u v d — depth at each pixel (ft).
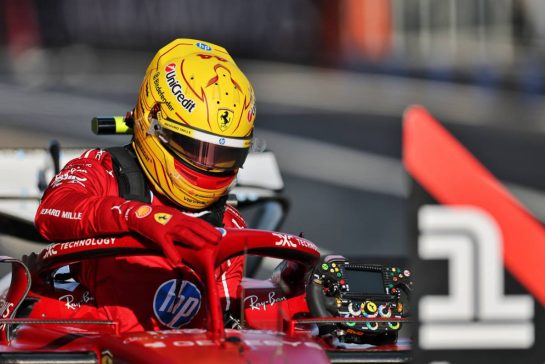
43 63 304.09
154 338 35.50
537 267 25.46
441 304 25.73
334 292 41.93
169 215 35.58
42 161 72.49
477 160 25.64
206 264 35.40
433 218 25.67
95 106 225.97
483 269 25.63
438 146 25.62
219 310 35.17
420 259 25.72
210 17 315.78
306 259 40.91
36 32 321.32
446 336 25.72
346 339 41.45
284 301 45.62
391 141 183.93
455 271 25.66
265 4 314.14
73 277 46.65
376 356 38.19
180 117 42.11
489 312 25.70
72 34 322.75
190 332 36.60
